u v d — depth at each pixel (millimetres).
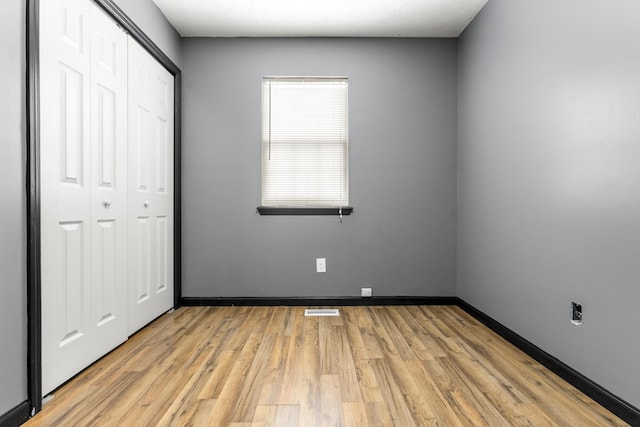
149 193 2625
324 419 1442
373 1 2654
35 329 1497
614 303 1518
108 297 2096
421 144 3207
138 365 1945
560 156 1855
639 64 1401
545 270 1979
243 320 2762
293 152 3215
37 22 1520
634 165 1424
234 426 1396
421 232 3211
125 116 2285
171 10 2758
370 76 3203
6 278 1381
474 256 2873
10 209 1401
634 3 1419
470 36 2953
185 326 2609
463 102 3090
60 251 1684
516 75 2264
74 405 1547
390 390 1676
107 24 2082
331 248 3199
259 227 3182
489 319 2588
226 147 3176
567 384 1744
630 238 1444
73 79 1778
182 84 3150
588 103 1662
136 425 1403
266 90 3201
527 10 2139
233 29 3055
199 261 3162
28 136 1480
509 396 1629
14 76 1421
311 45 3186
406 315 2908
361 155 3209
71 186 1763
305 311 3016
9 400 1389
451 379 1790
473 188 2895
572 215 1769
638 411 1388
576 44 1736
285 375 1829
